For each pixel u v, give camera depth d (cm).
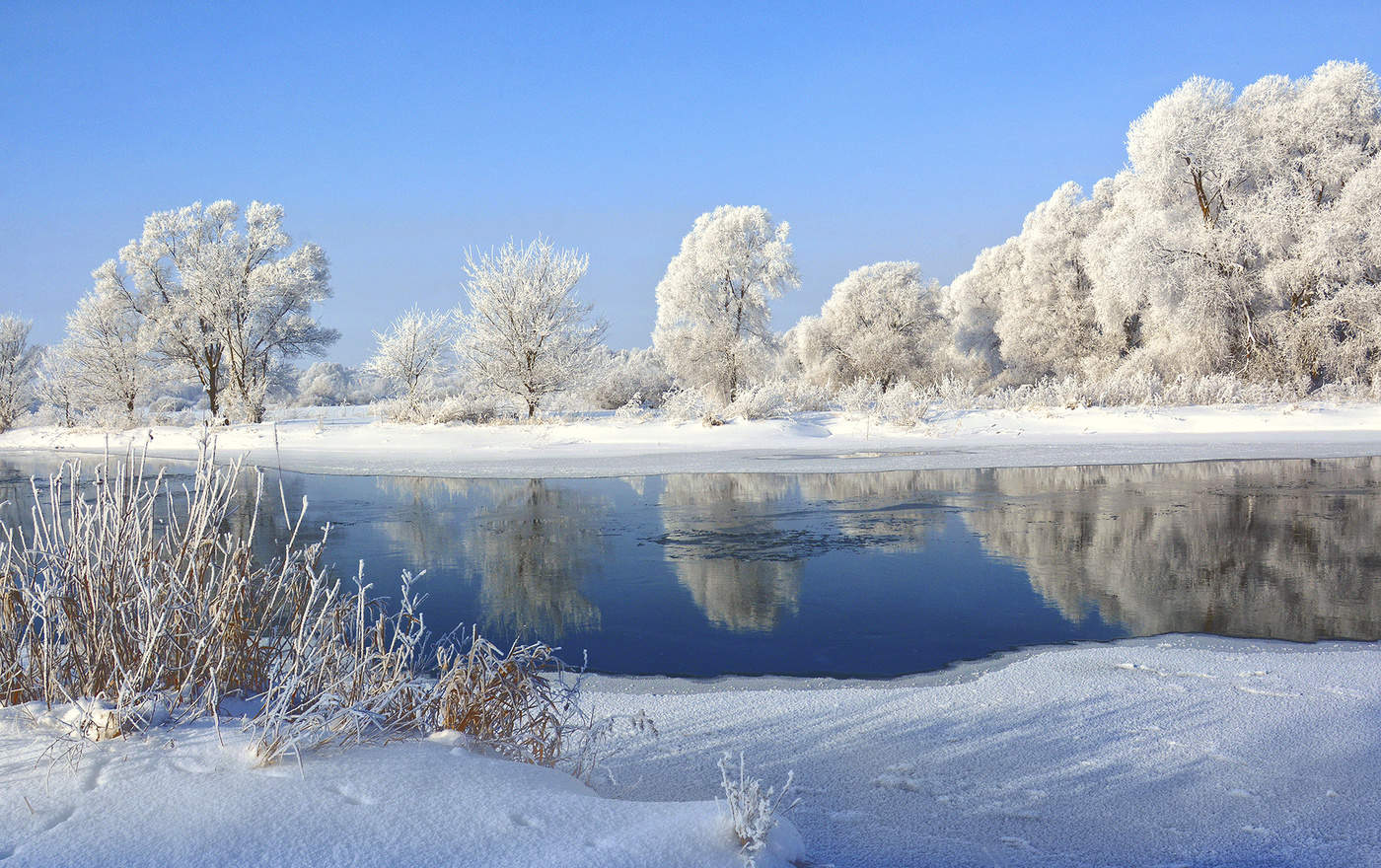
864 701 451
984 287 5334
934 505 1218
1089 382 3150
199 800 219
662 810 241
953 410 2686
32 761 243
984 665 536
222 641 307
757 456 1992
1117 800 307
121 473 328
